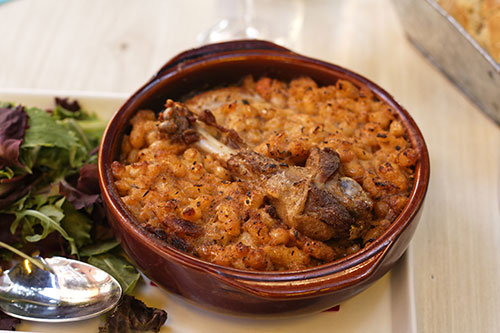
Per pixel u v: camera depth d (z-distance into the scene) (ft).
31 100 1.52
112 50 1.77
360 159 1.23
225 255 1.10
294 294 1.04
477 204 1.45
